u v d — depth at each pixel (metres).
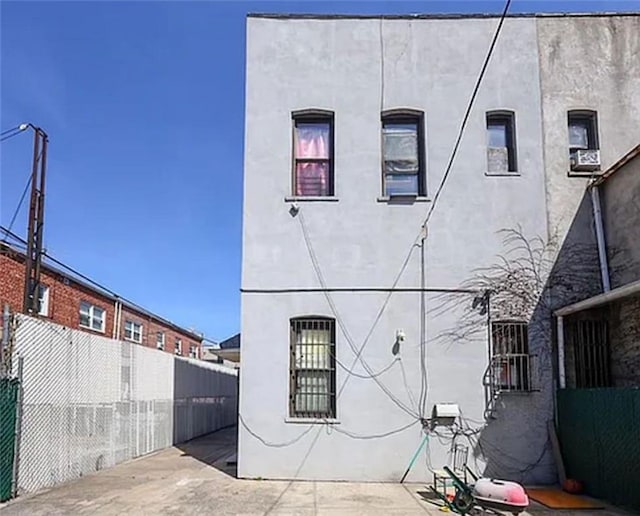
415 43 12.66
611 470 9.58
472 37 12.68
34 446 10.27
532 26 12.73
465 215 12.16
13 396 9.70
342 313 11.88
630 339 10.67
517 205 12.20
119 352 14.11
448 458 11.41
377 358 11.75
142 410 15.61
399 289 11.95
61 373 11.19
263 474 11.46
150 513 8.72
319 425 11.53
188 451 16.55
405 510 8.94
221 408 25.98
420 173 12.41
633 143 12.40
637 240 10.85
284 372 11.71
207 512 8.79
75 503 9.34
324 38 12.68
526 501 7.75
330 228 12.12
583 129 12.65
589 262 11.95
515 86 12.53
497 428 11.48
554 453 11.26
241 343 11.80
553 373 11.64
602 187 12.06
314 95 12.50
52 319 20.66
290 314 11.88
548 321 11.82
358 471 11.39
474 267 12.01
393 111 12.48
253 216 12.15
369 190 12.23
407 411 11.58
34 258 17.06
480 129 12.41
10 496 9.55
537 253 12.04
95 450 12.63
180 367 19.30
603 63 12.66
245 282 11.98
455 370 11.70
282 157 12.32
